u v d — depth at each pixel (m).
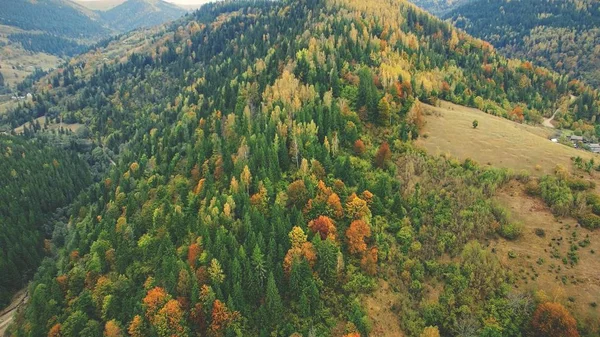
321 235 120.88
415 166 151.25
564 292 109.12
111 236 147.25
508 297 108.69
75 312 123.69
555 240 123.50
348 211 126.81
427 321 107.81
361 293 112.62
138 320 111.00
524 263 118.06
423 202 135.12
